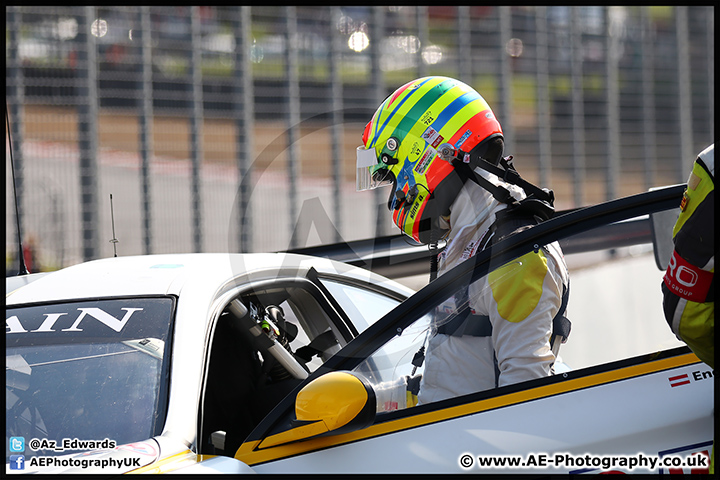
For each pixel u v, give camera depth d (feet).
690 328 6.44
